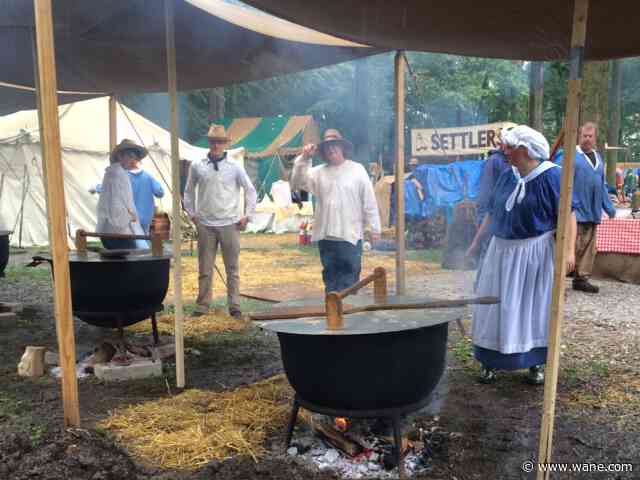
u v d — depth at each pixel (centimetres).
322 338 245
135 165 623
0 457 266
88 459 265
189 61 538
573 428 312
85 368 412
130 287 399
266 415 323
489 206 369
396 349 245
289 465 267
